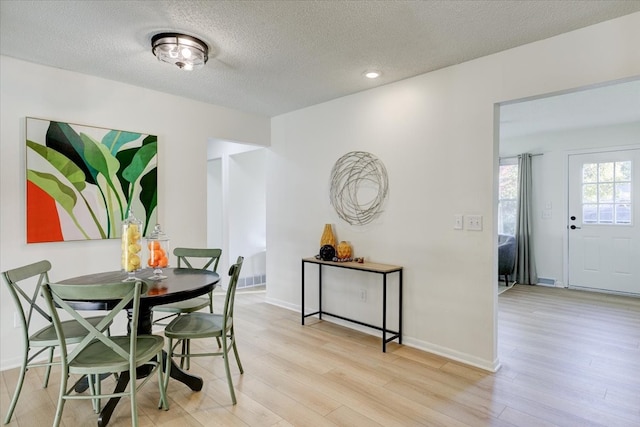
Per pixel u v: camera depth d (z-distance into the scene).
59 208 2.89
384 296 3.01
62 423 2.03
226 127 4.08
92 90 3.09
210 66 2.88
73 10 2.04
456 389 2.39
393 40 2.44
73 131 2.96
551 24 2.22
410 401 2.25
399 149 3.23
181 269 2.81
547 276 5.50
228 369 2.26
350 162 3.64
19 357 2.75
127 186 3.26
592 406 2.18
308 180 4.10
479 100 2.72
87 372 1.79
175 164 3.63
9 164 2.70
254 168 5.70
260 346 3.16
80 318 1.79
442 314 2.95
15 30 2.28
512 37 2.39
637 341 3.21
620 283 4.93
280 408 2.18
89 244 3.08
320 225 3.98
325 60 2.76
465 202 2.81
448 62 2.80
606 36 2.18
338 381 2.51
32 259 2.80
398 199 3.24
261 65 2.86
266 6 2.01
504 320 3.81
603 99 3.77
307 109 4.09
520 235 5.61
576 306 4.33
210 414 2.12
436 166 2.98
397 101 3.24
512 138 5.84
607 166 5.02
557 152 5.41
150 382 2.52
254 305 4.50
